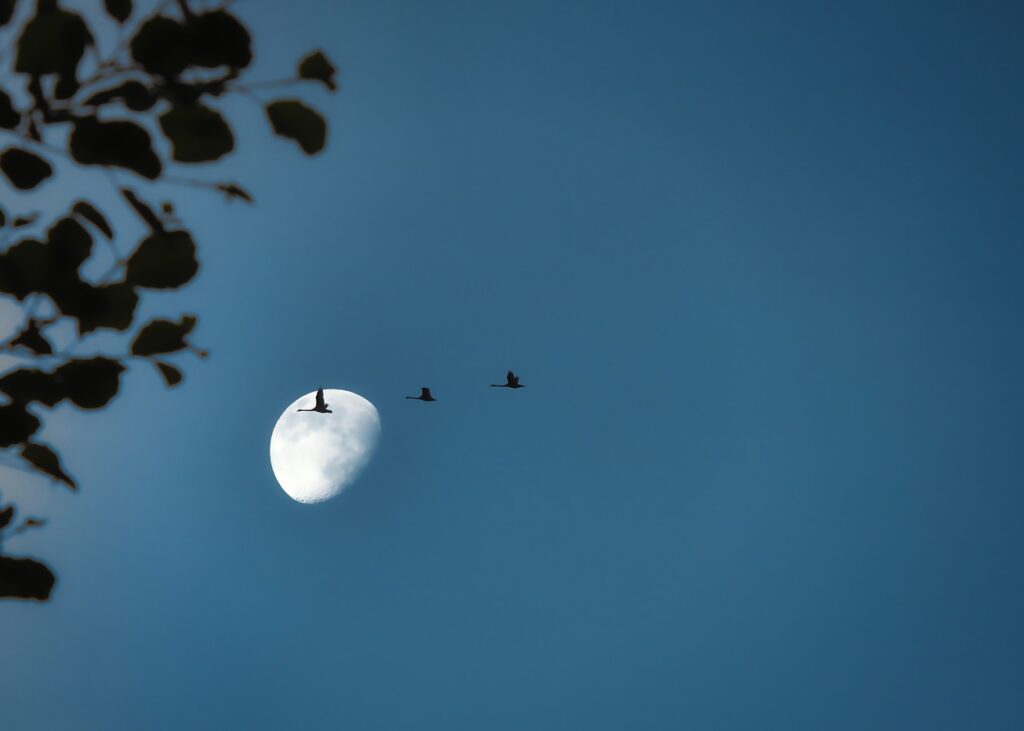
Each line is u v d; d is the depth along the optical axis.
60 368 1.72
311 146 1.62
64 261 1.67
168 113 1.55
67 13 1.47
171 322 1.76
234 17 1.52
